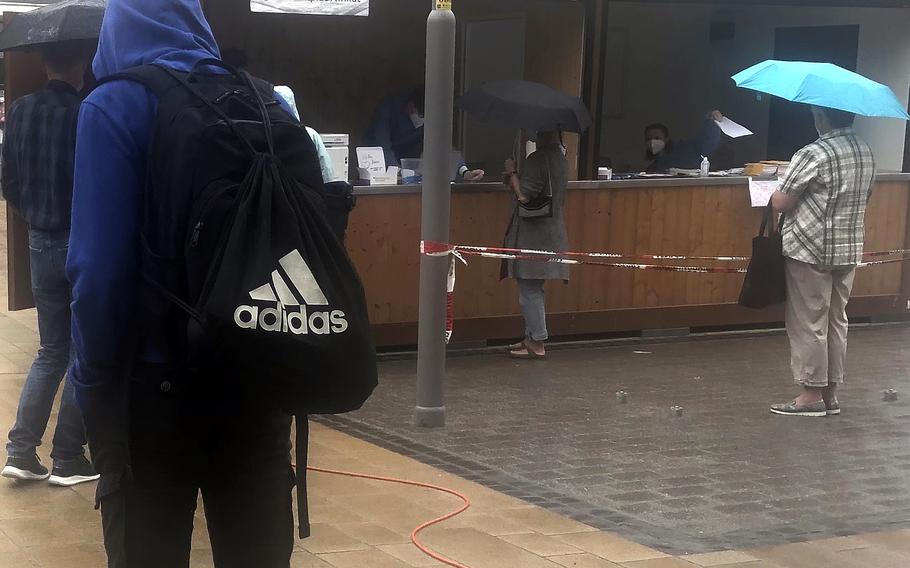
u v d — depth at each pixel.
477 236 8.79
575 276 9.24
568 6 9.33
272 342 2.37
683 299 9.66
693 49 13.30
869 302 10.41
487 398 7.42
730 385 8.01
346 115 11.10
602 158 12.25
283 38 10.62
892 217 10.38
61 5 5.05
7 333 8.48
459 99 8.29
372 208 8.34
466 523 4.88
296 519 4.77
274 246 2.45
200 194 2.47
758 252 7.13
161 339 2.53
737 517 5.14
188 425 2.56
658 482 5.68
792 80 6.98
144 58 2.68
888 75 10.96
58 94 4.88
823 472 5.94
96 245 2.48
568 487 5.54
